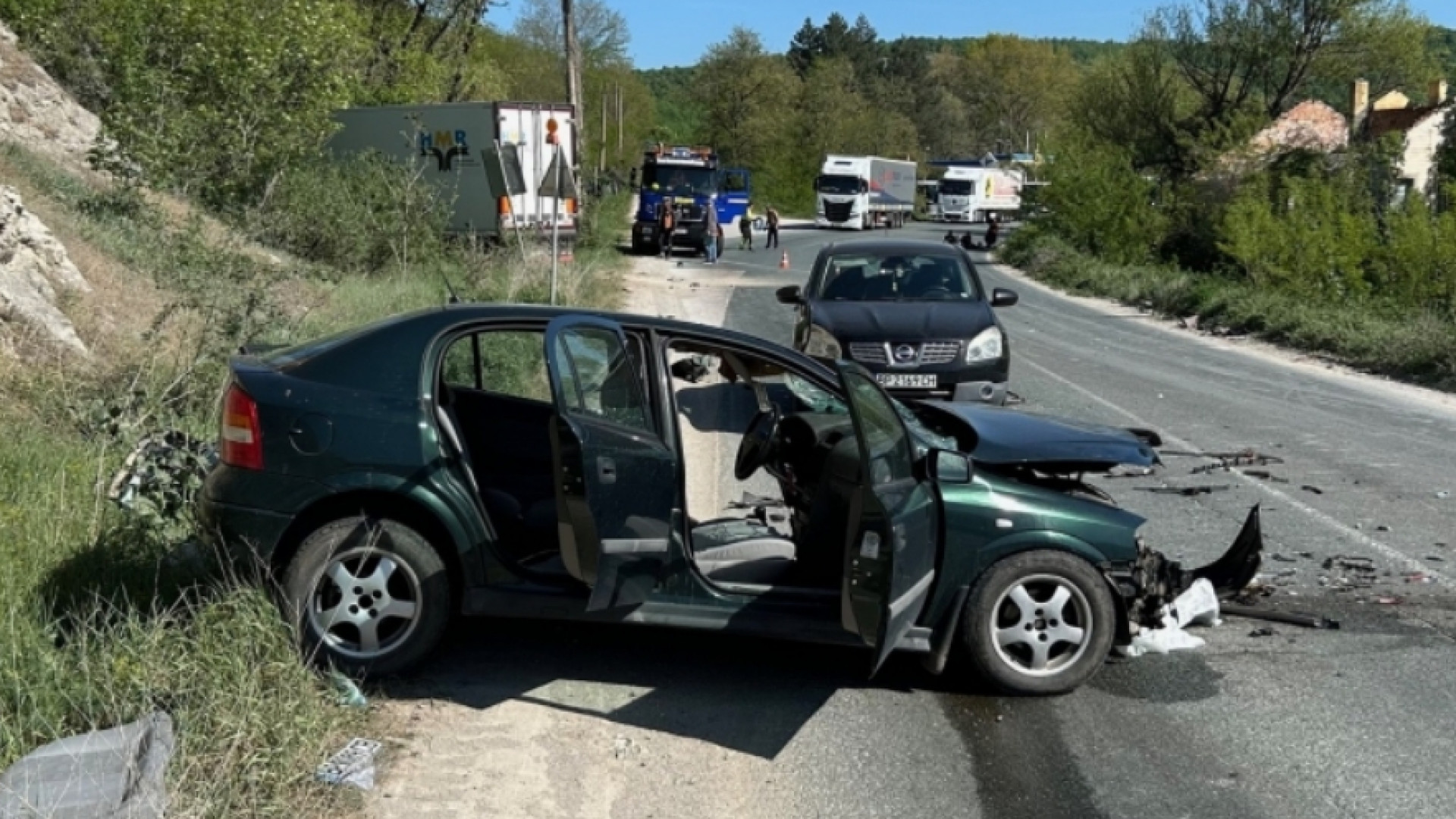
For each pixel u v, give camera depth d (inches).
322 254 850.8
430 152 1112.8
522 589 211.6
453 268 833.5
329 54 903.1
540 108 1109.7
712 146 3767.2
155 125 766.5
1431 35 2076.8
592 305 819.4
